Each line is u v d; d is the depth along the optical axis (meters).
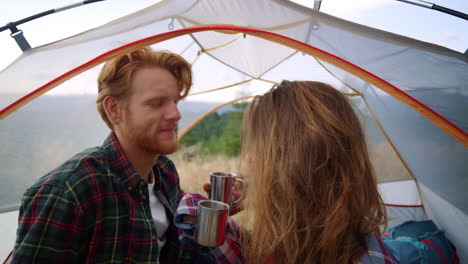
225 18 1.44
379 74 1.44
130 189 1.01
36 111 1.79
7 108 1.18
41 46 1.32
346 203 0.68
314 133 0.71
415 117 2.40
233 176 0.96
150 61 1.05
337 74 2.68
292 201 0.70
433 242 2.26
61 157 1.98
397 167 2.89
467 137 1.40
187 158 6.16
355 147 0.73
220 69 2.82
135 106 1.01
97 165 0.97
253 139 0.80
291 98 0.77
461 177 2.28
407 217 2.89
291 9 1.48
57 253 0.84
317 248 0.67
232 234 0.89
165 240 1.20
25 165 1.82
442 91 1.44
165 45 2.28
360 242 0.69
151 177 1.19
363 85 2.63
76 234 0.88
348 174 0.70
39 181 0.91
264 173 0.74
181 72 1.12
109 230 0.94
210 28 1.40
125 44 1.19
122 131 1.05
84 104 2.01
